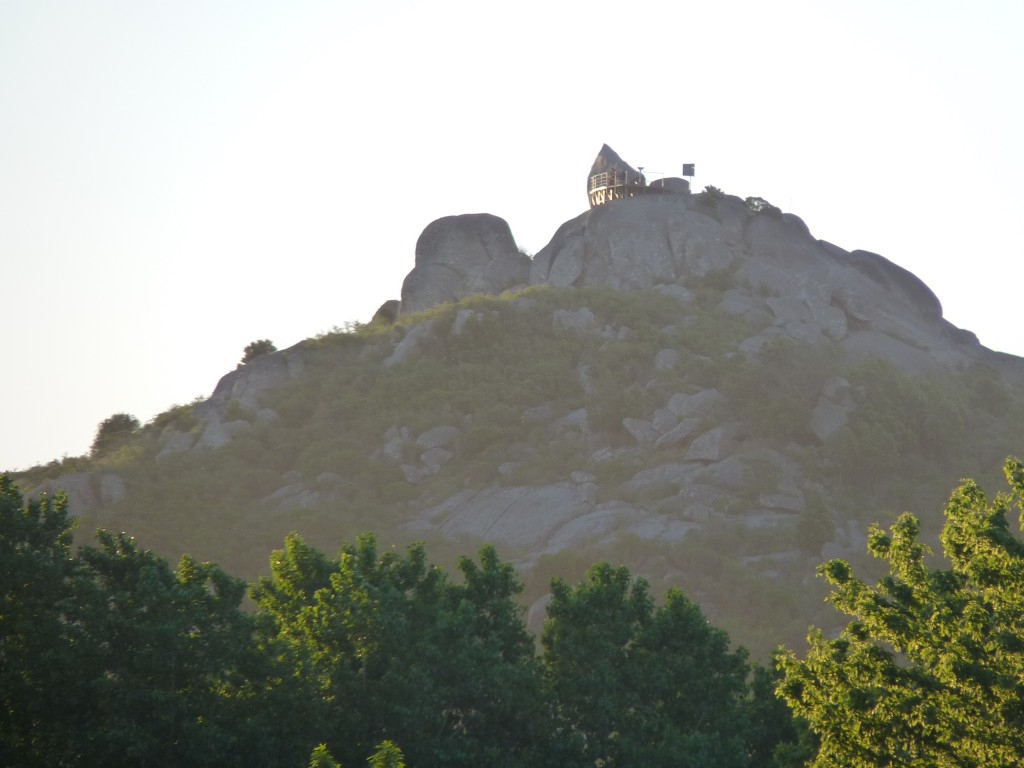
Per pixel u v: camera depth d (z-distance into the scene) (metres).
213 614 143.62
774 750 145.12
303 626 156.25
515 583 176.75
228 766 135.62
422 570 172.62
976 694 99.31
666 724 161.62
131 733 129.88
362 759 144.38
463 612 162.25
